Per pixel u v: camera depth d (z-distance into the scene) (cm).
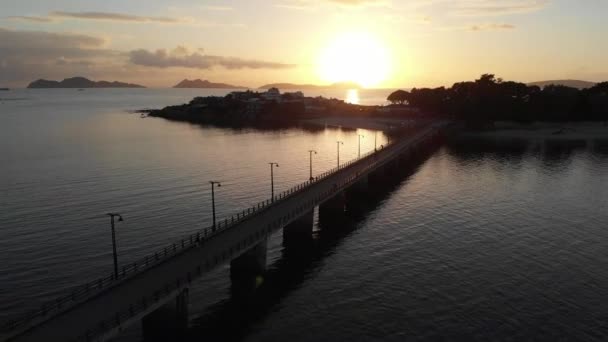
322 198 8119
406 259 6712
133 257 6850
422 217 8800
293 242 7531
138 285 4634
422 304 5356
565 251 6950
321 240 7688
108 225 8312
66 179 12181
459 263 6519
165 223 8412
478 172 13225
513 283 5866
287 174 12888
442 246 7206
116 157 15812
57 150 17400
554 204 9625
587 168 13575
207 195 10419
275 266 6575
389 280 6022
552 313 5112
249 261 5997
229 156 16112
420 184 11812
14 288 5866
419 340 4641
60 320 3956
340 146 18938
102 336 3678
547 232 7831
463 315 5094
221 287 5884
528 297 5488
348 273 6281
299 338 4722
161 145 19050
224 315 5197
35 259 6788
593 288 5716
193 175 12706
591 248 7081
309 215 7544
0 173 12988
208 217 8756
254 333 4825
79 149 17712
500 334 4716
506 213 8988
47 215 8919
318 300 5528
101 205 9612
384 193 10975
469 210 9219
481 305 5306
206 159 15425
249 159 15462
